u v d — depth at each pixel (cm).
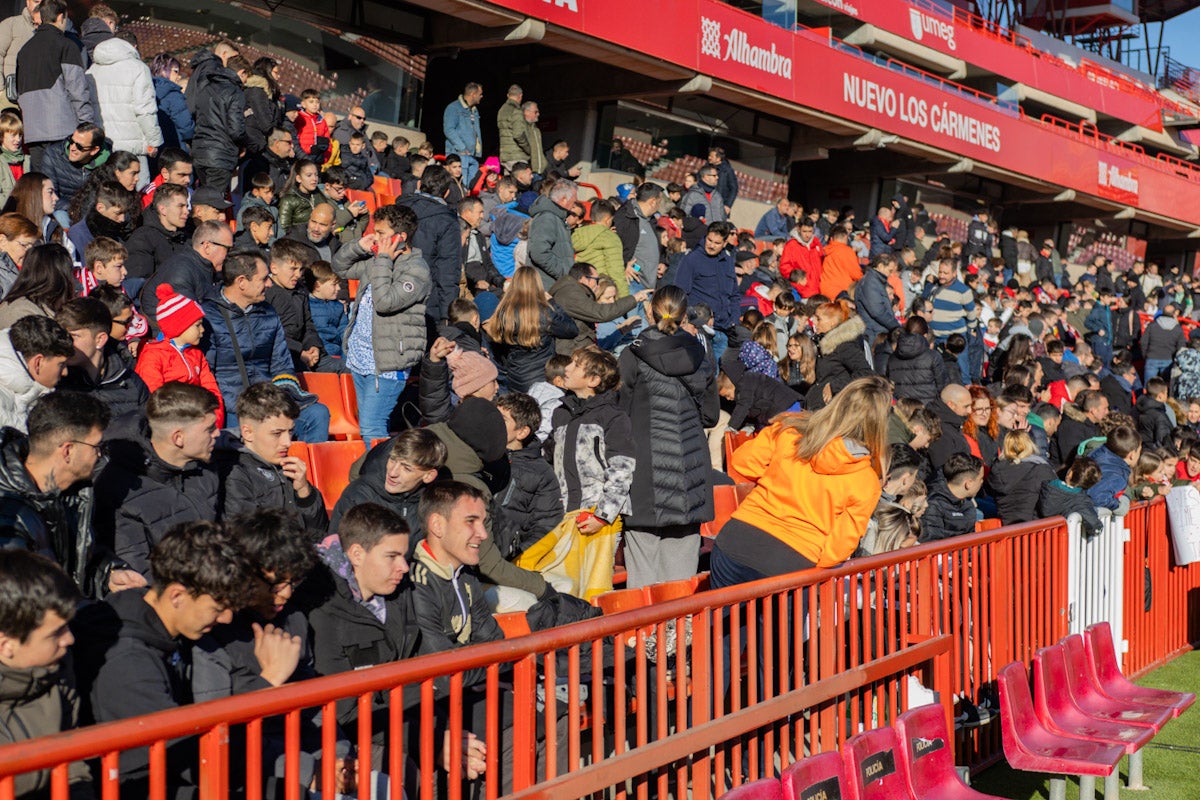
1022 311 1756
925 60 2519
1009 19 3325
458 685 295
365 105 1548
